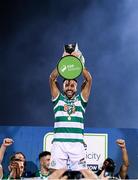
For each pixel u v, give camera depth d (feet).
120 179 30.14
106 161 32.60
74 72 27.40
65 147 26.58
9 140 30.71
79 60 27.37
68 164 26.43
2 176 31.40
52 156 26.73
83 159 26.58
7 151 36.52
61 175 26.13
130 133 36.55
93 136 36.50
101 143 36.40
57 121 27.12
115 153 36.29
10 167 32.53
